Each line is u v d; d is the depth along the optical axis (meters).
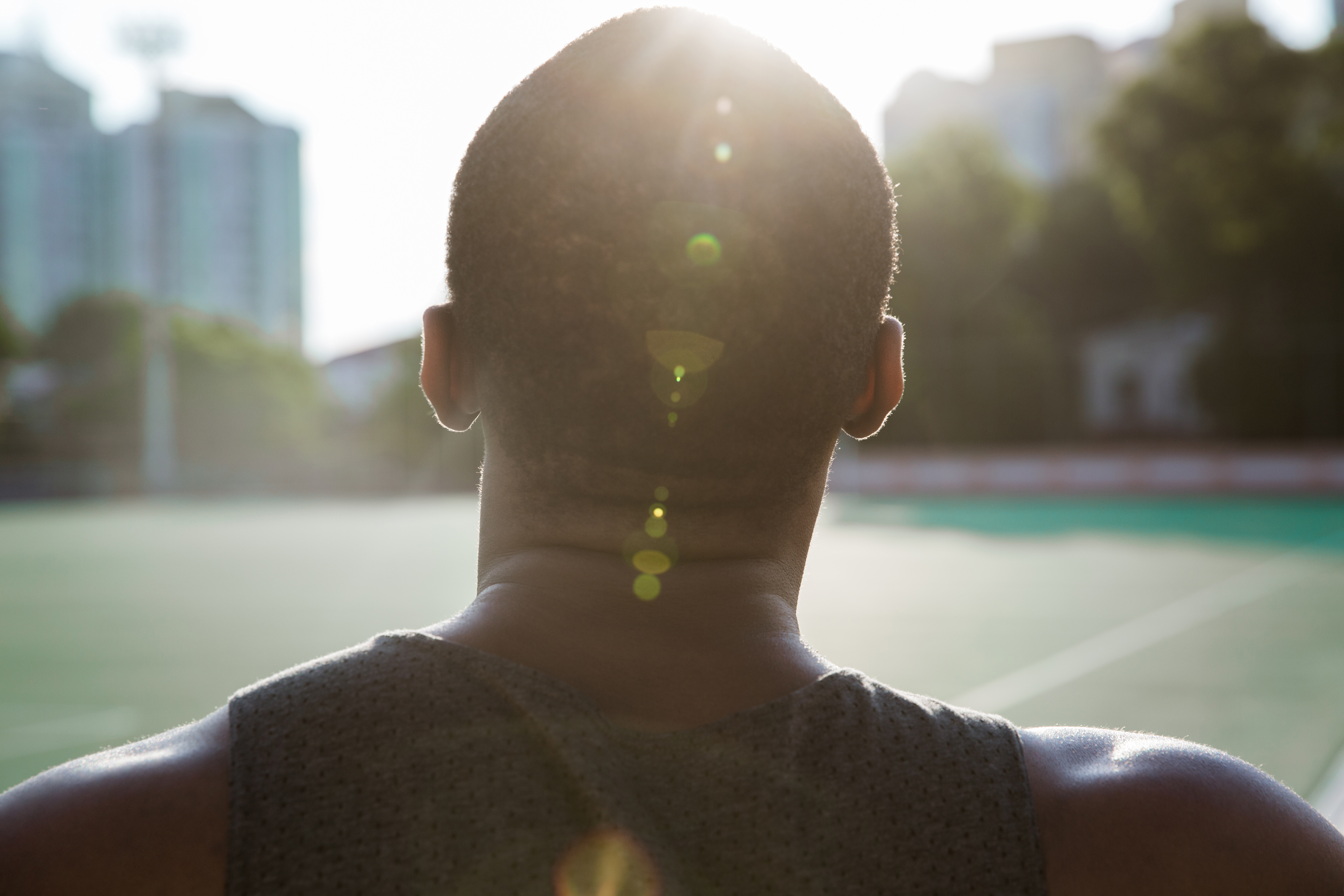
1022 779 0.68
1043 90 78.56
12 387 53.41
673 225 0.71
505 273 0.73
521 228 0.73
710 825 0.65
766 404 0.73
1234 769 0.71
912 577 14.54
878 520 25.73
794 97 0.76
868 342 0.78
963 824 0.66
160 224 93.12
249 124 96.75
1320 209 36.28
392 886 0.61
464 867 0.62
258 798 0.63
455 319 0.80
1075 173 45.31
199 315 54.38
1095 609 11.43
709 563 0.76
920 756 0.68
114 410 49.16
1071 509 28.62
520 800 0.63
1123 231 42.69
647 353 0.71
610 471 0.74
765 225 0.72
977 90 80.31
